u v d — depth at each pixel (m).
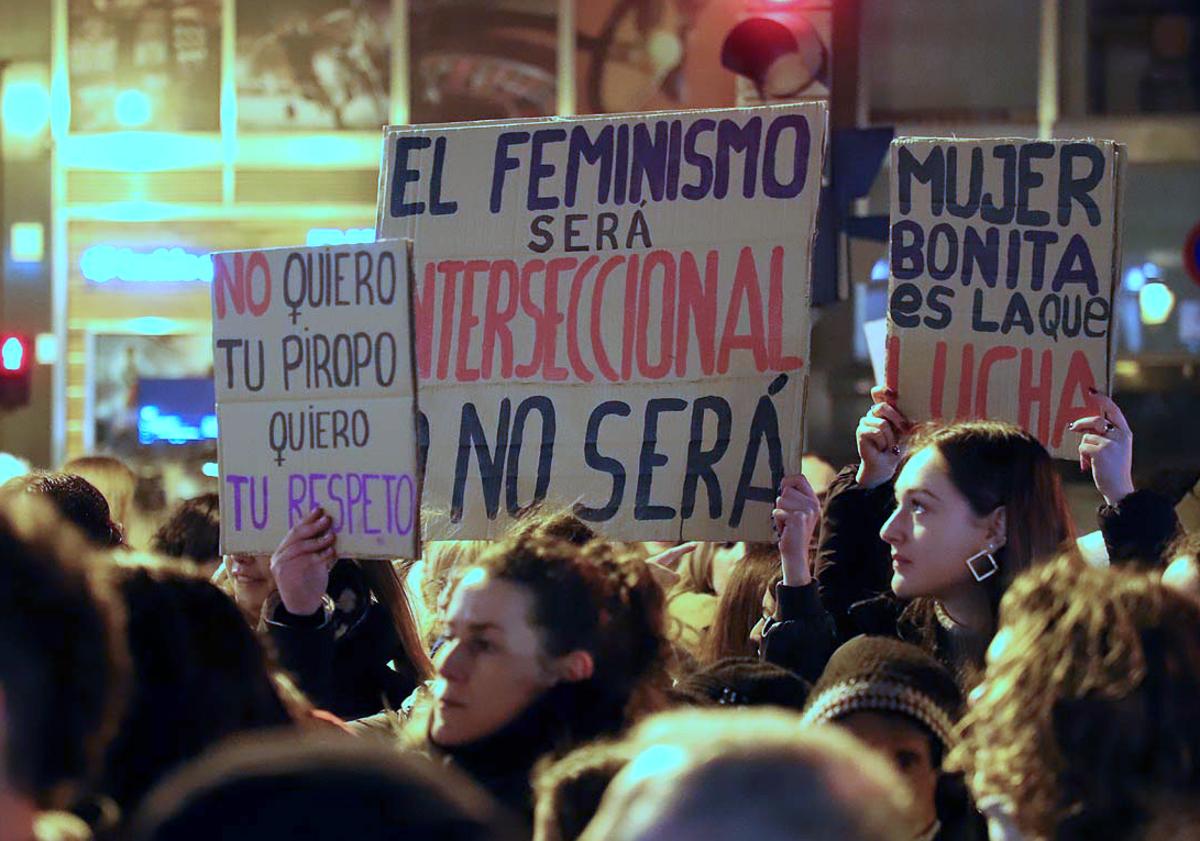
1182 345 16.62
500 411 5.34
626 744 3.22
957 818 3.72
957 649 4.63
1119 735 2.83
